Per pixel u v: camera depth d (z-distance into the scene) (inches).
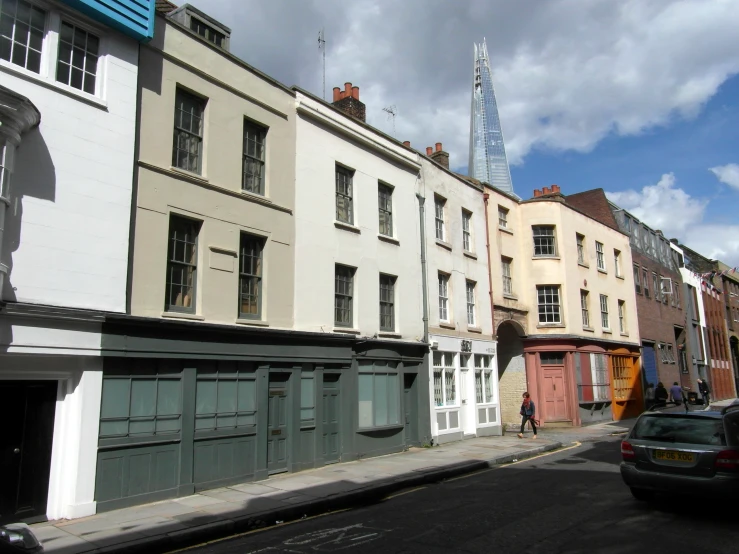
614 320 1151.0
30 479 345.7
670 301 1462.8
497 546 280.8
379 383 634.8
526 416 791.1
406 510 374.0
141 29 423.8
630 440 369.1
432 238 763.4
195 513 356.5
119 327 386.3
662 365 1336.1
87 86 399.9
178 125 463.5
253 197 511.5
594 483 448.8
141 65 434.0
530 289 992.2
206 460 436.5
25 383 351.6
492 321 872.9
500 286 919.0
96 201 386.9
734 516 334.0
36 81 362.9
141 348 397.7
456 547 281.0
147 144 430.3
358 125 663.8
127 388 394.3
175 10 541.6
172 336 419.5
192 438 427.2
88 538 304.2
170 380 423.2
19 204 345.4
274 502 386.3
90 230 381.1
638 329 1241.4
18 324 336.5
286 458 511.2
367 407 613.0
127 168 409.1
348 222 637.3
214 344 450.3
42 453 353.1
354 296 624.1
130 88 419.5
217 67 496.4
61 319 354.9
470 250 861.8
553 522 325.4
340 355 577.0
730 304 2036.2
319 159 599.8
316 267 574.9
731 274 2023.9
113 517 350.6
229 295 477.1
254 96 530.9
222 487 443.2
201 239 461.7
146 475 394.6
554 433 856.3
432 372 719.1
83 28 399.5
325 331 573.3
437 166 800.3
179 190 448.1
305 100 590.6
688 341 1534.2
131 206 411.8
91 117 391.2
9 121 328.2
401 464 549.0
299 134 579.2
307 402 541.0
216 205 477.1
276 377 518.0
